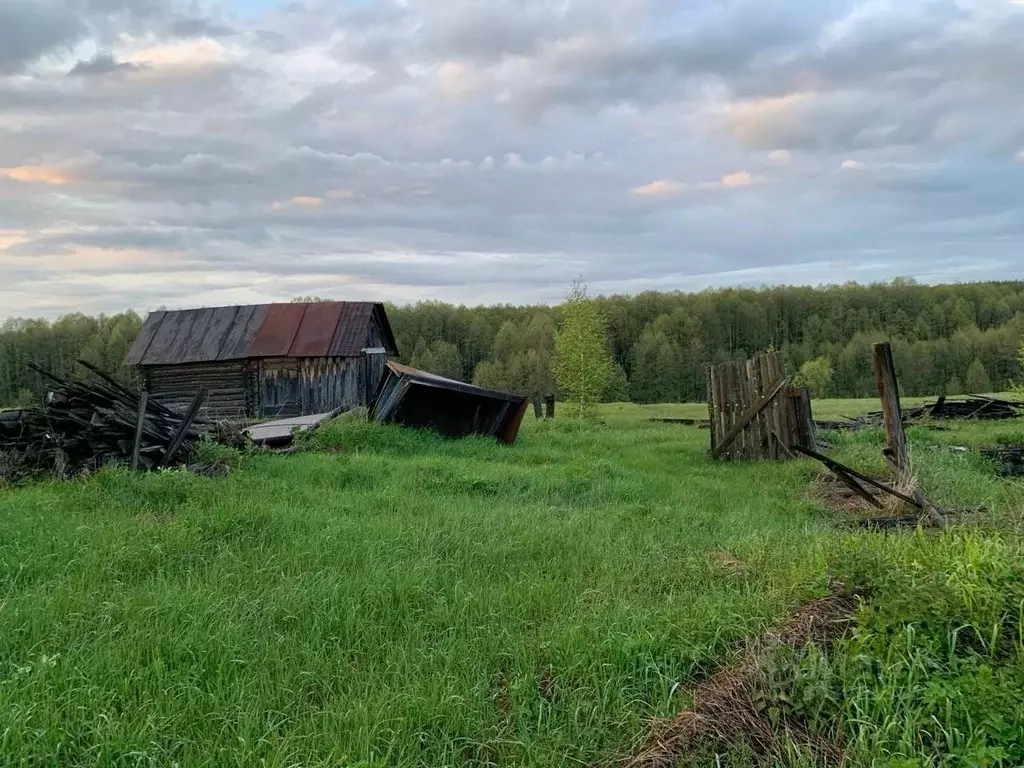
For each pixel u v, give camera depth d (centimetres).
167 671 466
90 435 1167
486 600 596
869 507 1019
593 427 2597
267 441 1521
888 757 380
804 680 424
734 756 384
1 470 1140
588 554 748
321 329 2995
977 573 525
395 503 970
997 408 2703
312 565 681
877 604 485
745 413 1552
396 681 462
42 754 376
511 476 1185
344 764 374
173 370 3039
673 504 1041
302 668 484
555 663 489
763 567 674
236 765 376
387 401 1709
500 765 392
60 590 582
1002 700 399
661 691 453
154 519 862
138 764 374
